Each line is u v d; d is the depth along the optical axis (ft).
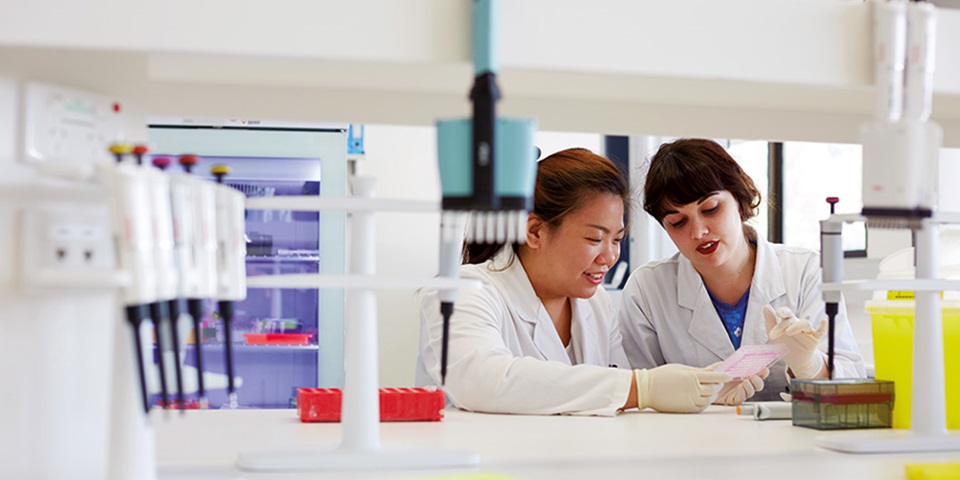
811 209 12.42
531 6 3.38
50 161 3.14
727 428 5.09
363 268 3.69
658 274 8.62
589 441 4.50
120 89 3.48
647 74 3.51
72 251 3.22
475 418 5.62
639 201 9.50
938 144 3.68
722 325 8.31
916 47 3.70
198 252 2.91
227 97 4.30
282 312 12.06
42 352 3.20
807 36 3.69
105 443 3.39
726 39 3.59
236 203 3.06
